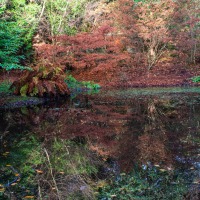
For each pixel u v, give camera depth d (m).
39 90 9.41
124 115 7.17
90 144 4.80
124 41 15.15
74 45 13.47
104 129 5.79
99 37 13.60
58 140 5.04
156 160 4.04
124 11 14.98
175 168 3.74
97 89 12.54
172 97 9.95
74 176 3.55
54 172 3.66
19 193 3.11
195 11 15.35
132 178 3.46
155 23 14.85
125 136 5.29
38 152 4.39
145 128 5.85
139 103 8.92
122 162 3.99
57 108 8.21
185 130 5.63
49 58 13.38
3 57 8.96
